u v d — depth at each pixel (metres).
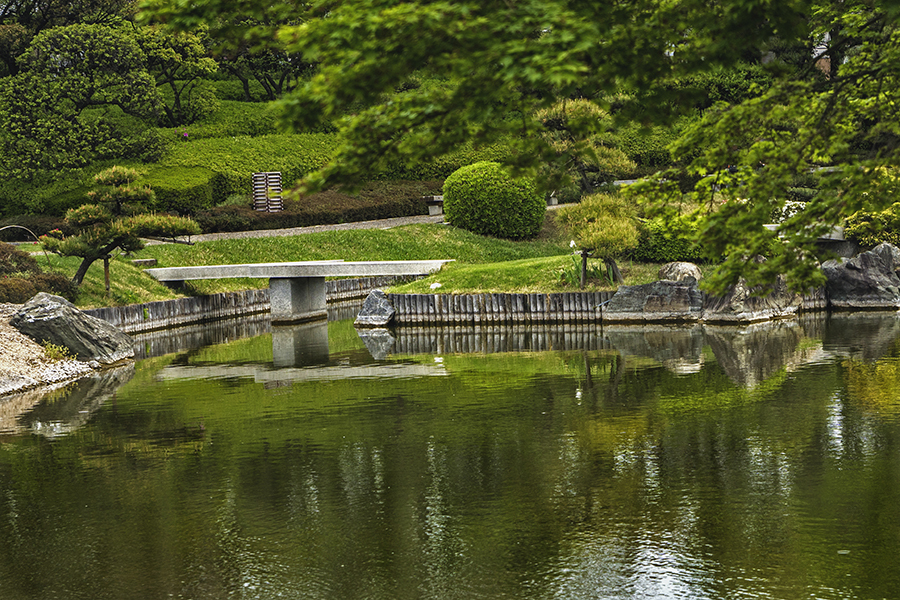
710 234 9.34
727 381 22.03
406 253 45.31
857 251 37.47
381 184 55.84
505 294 34.72
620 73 7.95
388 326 35.72
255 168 53.97
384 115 7.61
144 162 53.31
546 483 14.48
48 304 28.69
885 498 13.17
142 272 39.38
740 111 8.93
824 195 9.16
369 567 11.45
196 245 43.44
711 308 32.88
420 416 19.62
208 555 12.04
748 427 17.52
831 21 10.27
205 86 66.50
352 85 6.94
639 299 33.34
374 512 13.45
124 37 53.41
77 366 27.52
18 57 53.91
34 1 58.00
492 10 7.18
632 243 33.03
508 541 12.12
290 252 44.44
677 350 27.17
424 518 13.12
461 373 24.83
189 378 25.83
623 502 13.47
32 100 50.53
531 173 8.81
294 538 12.53
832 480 14.09
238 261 43.16
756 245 9.15
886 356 24.47
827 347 26.42
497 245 46.97
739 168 9.96
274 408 21.11
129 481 15.54
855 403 19.12
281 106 7.23
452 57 7.07
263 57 64.00
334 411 20.50
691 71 8.20
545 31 7.52
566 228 35.28
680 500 13.46
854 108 9.83
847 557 11.22
